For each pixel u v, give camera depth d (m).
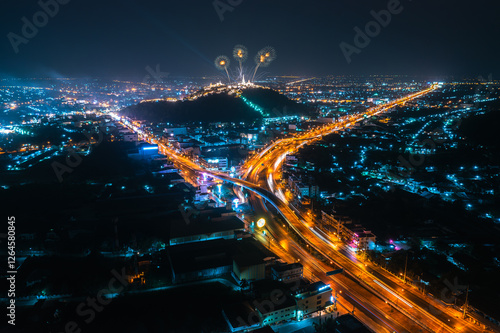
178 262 132.00
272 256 136.62
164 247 150.12
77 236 156.75
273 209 195.50
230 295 118.56
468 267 129.75
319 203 196.50
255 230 168.50
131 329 103.06
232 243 147.50
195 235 149.75
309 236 161.38
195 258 133.75
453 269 126.88
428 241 149.12
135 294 121.19
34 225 165.38
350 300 116.38
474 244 146.25
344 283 125.38
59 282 124.31
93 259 138.12
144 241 149.25
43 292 119.88
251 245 145.12
